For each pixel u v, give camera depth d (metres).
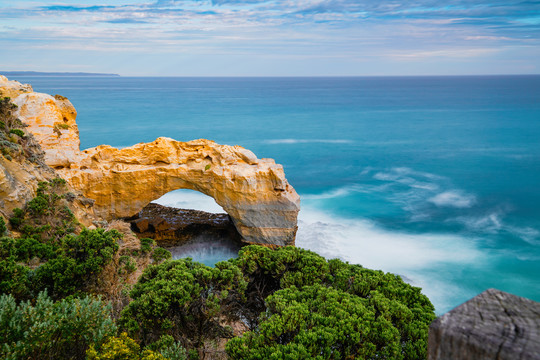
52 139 45.19
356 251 53.03
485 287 45.09
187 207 66.94
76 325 10.30
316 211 68.69
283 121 181.50
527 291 44.31
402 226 62.19
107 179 46.00
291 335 11.52
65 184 36.69
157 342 13.30
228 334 16.67
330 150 118.69
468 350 1.91
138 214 54.19
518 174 92.75
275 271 17.64
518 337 1.81
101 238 21.16
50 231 29.33
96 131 144.88
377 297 13.58
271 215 48.16
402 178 89.56
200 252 49.75
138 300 14.91
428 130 154.25
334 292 13.66
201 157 48.06
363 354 10.95
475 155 111.50
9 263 16.89
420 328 12.28
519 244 56.03
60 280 18.58
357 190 80.88
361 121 181.25
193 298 15.32
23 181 32.25
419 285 45.25
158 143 47.41
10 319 9.70
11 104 38.91
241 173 46.78
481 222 64.25
